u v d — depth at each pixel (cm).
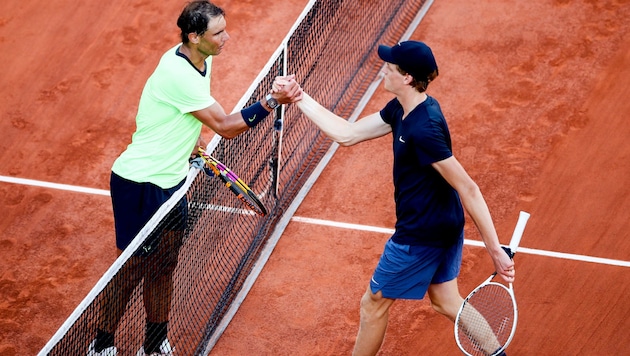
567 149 2247
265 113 1602
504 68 2494
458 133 2306
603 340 1780
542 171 2188
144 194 1656
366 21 2630
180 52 1603
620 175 2162
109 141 2356
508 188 2147
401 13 2683
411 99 1428
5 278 1991
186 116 1625
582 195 2116
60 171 2270
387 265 1529
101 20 2736
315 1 2236
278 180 2080
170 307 1714
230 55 2594
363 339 1605
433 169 1438
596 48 2544
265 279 1941
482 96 2409
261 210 1733
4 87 2519
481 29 2616
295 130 2266
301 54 2236
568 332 1798
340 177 2183
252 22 2702
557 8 2673
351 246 2011
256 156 2119
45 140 2361
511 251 1488
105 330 1644
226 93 2475
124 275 1608
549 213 2073
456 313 1588
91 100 2477
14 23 2731
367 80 2455
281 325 1845
